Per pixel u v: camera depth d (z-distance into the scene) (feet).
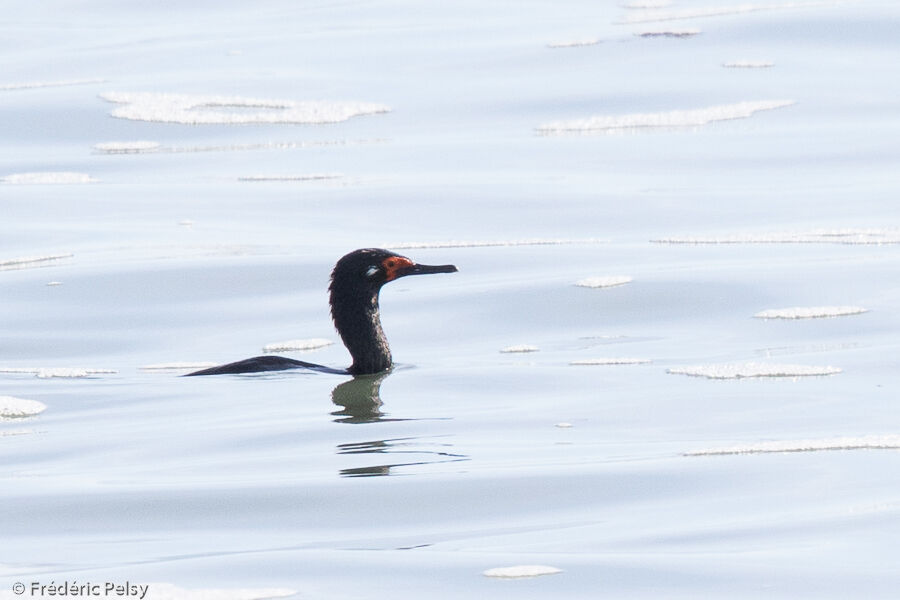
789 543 27.25
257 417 40.45
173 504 31.19
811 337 50.11
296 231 72.33
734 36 122.52
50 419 41.14
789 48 118.11
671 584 25.14
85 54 128.57
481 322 55.26
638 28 128.06
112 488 32.63
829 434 36.06
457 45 125.80
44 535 29.32
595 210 75.15
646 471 32.89
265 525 29.60
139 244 70.03
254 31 136.46
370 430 38.29
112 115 106.63
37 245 70.49
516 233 70.90
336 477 33.09
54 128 103.65
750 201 75.97
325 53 125.08
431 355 50.57
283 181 85.10
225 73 118.83
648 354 48.83
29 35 137.69
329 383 45.32
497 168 86.38
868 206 73.31
